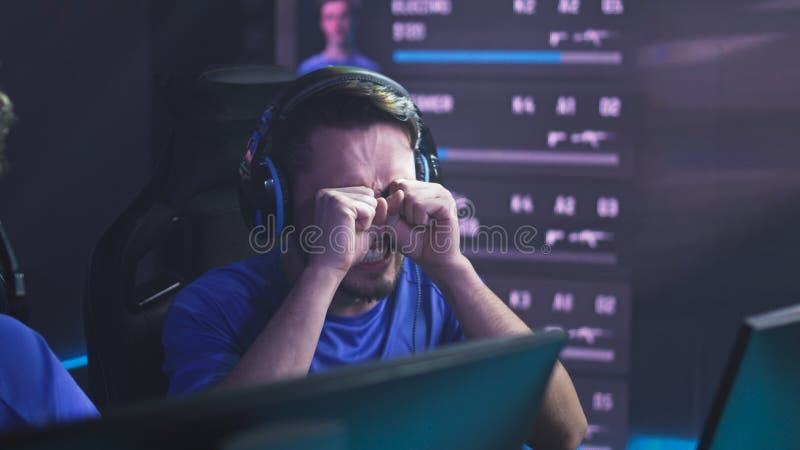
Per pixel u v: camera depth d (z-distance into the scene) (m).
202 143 1.37
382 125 1.13
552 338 0.68
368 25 2.79
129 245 1.30
